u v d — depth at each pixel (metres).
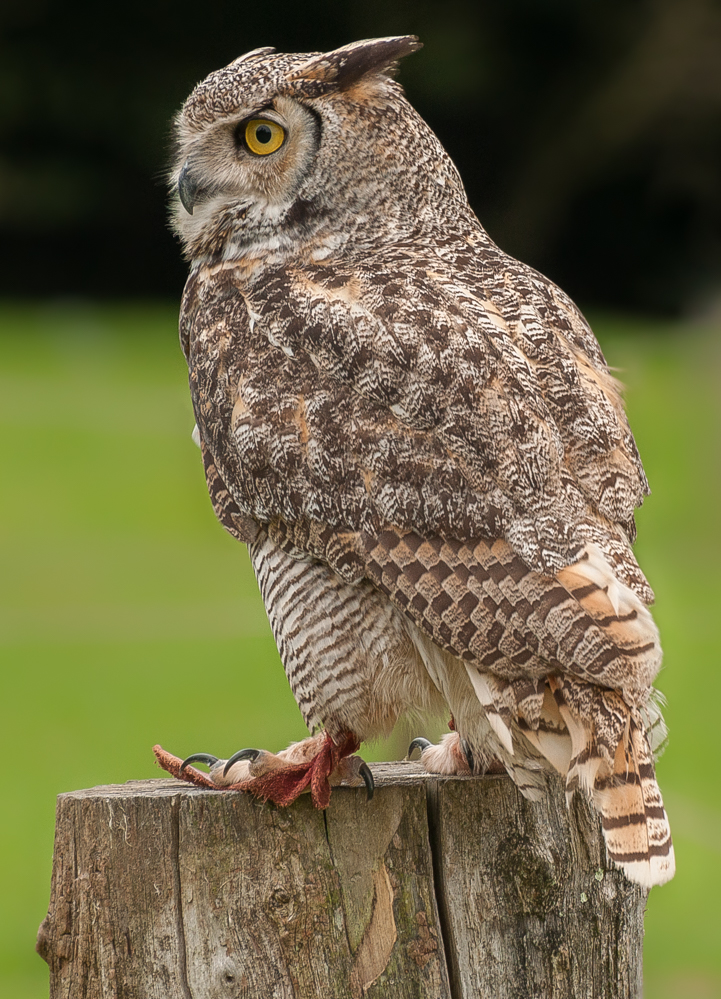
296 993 7.07
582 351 7.72
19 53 67.69
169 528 31.41
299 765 7.27
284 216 8.28
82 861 7.13
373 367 7.31
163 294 69.00
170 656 21.72
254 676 20.91
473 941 7.27
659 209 66.56
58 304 65.81
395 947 7.13
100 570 27.73
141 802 7.11
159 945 7.08
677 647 23.11
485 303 7.56
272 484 7.51
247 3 64.31
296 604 7.65
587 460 7.15
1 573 27.36
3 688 20.58
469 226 8.48
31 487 33.81
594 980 7.38
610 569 6.86
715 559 27.56
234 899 7.09
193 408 8.15
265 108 8.32
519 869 7.31
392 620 7.39
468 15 65.88
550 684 6.80
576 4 65.19
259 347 7.79
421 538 7.09
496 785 7.33
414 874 7.20
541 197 67.19
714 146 65.62
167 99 68.38
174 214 9.02
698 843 16.27
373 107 8.32
